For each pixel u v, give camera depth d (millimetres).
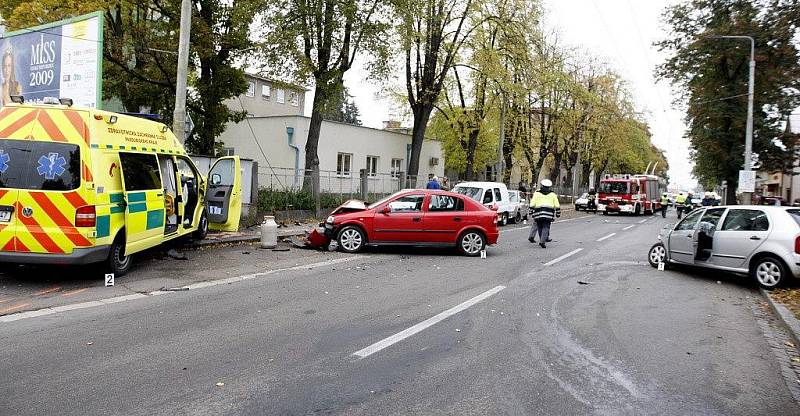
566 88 36375
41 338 5660
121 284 8352
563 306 8000
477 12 27312
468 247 12906
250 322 6512
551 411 4246
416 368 5113
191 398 4273
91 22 13352
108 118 8477
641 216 38219
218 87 18750
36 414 3922
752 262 9992
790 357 5887
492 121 35750
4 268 9062
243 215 16422
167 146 10727
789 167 27766
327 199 20609
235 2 18234
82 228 7688
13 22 15906
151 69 18891
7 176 7738
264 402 4238
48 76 14148
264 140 26719
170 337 5816
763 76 25766
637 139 55406
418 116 28203
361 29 19688
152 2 17797
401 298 8094
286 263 10984
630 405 4418
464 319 6973
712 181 33000
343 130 28203
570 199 56094
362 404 4262
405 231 12656
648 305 8312
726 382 5023
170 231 10602
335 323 6586
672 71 28703
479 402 4375
